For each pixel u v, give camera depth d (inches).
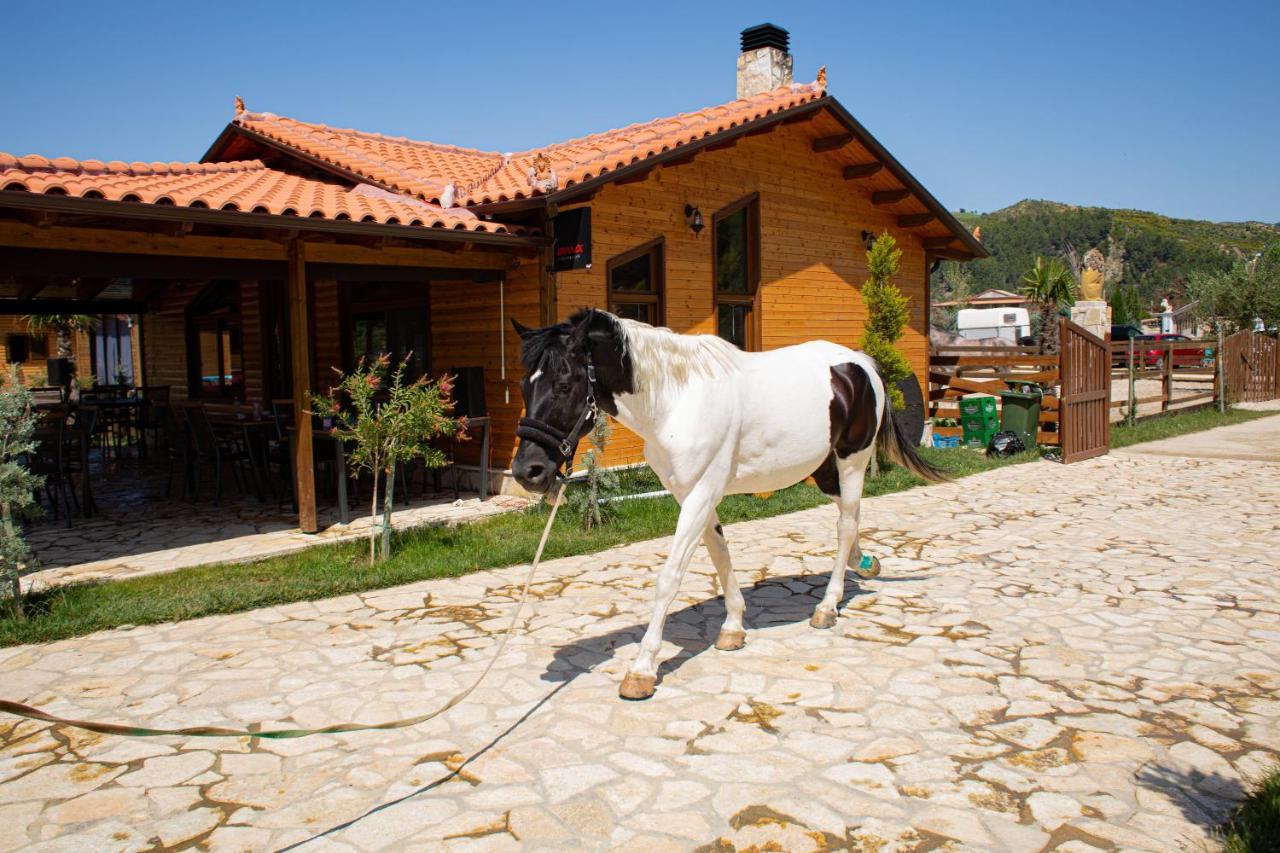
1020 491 419.5
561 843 123.8
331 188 403.2
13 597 225.6
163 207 262.5
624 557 294.5
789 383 203.0
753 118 429.4
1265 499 388.5
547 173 350.3
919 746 151.8
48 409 473.7
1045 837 123.0
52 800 138.7
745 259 488.4
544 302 380.5
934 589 250.7
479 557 286.2
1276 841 116.8
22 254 263.9
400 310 466.6
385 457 286.8
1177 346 784.3
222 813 134.1
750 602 240.8
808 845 122.2
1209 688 174.7
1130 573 263.9
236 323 569.0
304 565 279.4
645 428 178.4
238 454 414.6
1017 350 614.2
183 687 183.8
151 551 300.4
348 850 123.2
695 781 140.9
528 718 166.4
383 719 166.9
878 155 510.0
